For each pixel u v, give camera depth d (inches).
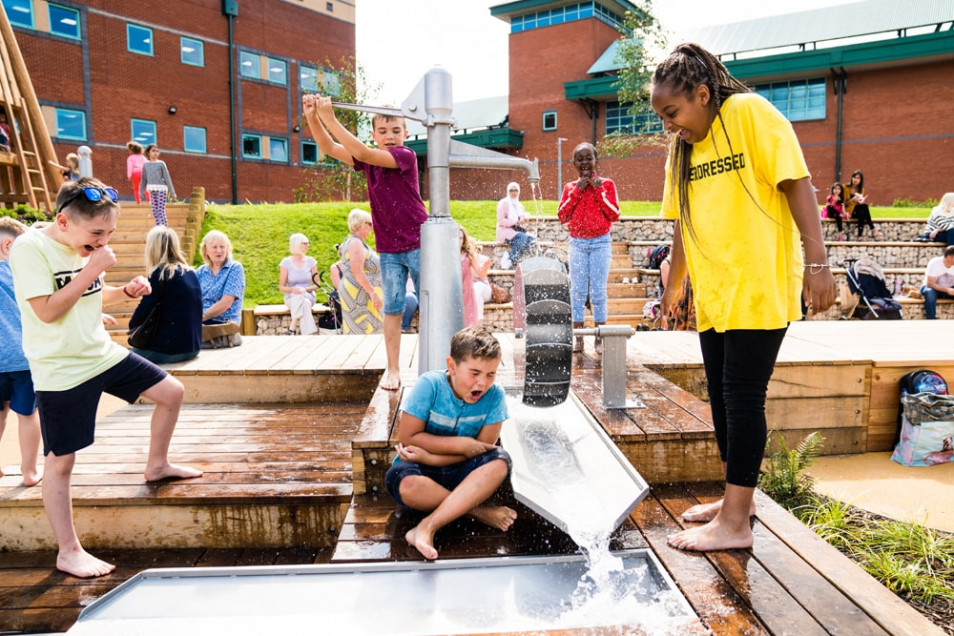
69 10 791.1
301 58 1059.3
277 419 170.1
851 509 138.3
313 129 124.0
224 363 194.2
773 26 952.9
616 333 128.3
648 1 805.9
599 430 111.8
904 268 447.2
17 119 440.5
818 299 80.0
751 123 80.4
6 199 415.2
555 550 89.6
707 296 86.7
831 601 75.3
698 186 87.1
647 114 845.2
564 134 1064.8
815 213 79.1
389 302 144.7
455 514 91.6
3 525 119.6
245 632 70.6
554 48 1064.8
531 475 97.2
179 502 118.5
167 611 75.0
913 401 166.7
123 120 850.8
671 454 115.2
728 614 73.0
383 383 148.1
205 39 927.7
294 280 321.4
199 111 930.7
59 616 96.9
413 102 115.2
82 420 106.8
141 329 187.6
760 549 87.8
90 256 103.9
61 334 102.6
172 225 429.7
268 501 118.0
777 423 175.0
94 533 119.6
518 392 136.4
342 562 86.0
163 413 122.5
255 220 458.0
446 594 78.4
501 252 420.5
